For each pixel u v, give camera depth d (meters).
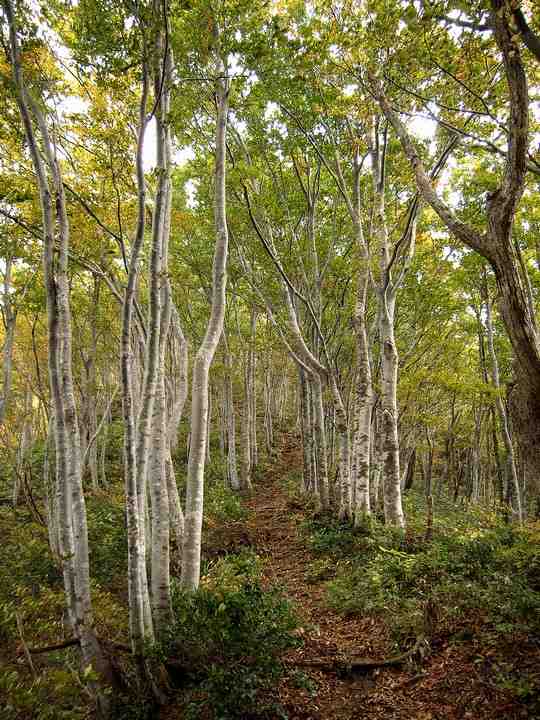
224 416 21.97
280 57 8.37
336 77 8.36
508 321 3.91
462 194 11.53
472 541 6.63
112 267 9.80
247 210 10.88
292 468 22.16
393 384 9.51
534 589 5.38
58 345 5.08
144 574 4.84
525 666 4.37
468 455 22.42
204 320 18.33
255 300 14.27
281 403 32.81
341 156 10.84
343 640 5.96
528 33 3.78
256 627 4.64
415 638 5.39
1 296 10.43
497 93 6.51
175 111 5.27
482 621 5.21
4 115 5.81
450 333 14.31
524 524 7.39
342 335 14.00
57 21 5.38
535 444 3.90
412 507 13.61
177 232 13.59
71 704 4.30
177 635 4.77
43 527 9.59
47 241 4.93
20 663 4.58
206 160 11.30
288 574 8.86
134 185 6.84
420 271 12.74
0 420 9.53
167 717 4.38
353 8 6.47
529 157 4.77
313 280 12.24
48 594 5.97
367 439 10.02
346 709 4.59
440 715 4.20
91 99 5.94
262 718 4.33
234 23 5.84
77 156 7.14
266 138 10.73
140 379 12.59
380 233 9.80
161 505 5.49
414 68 5.52
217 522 12.15
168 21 5.12
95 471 14.99
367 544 8.65
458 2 4.33
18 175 7.32
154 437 5.75
